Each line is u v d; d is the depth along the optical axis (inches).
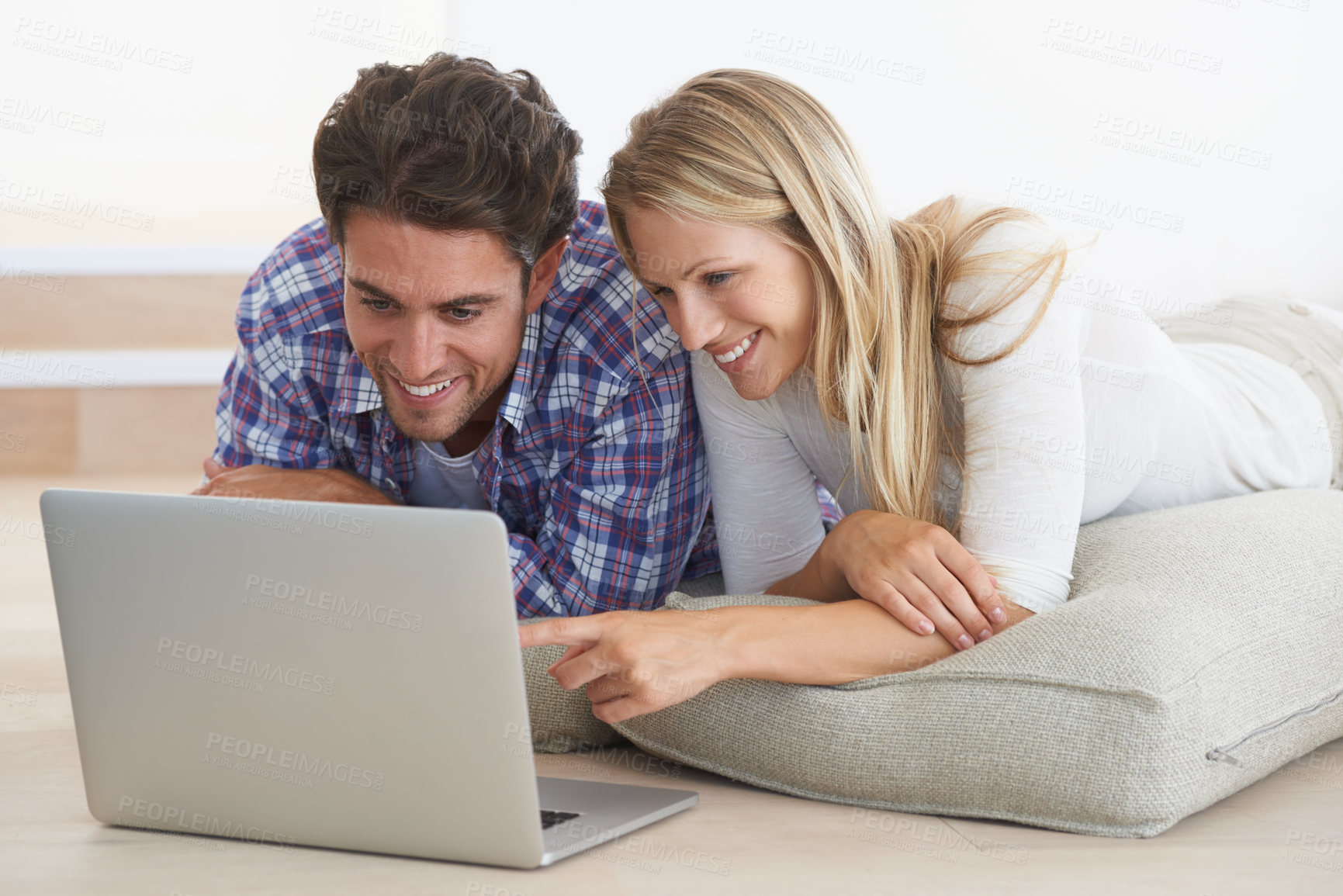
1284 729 44.6
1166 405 59.6
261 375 59.2
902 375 51.2
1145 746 40.1
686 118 47.6
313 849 40.3
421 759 37.5
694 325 48.5
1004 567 48.1
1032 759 41.1
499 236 49.2
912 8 122.2
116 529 38.5
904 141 123.9
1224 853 39.9
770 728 45.2
